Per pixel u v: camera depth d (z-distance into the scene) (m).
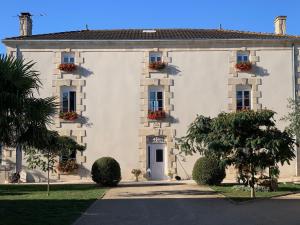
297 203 13.36
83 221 10.42
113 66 23.14
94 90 23.03
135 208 12.48
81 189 17.95
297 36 23.88
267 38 23.25
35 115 10.16
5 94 9.60
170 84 23.06
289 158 14.81
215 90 23.06
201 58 23.20
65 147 16.33
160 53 23.23
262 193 15.77
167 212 11.80
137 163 22.80
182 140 19.41
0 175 22.17
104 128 22.91
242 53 23.33
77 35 24.28
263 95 23.08
